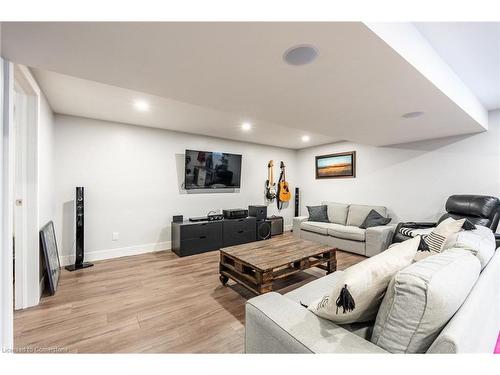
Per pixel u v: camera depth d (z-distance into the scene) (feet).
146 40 3.82
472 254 3.84
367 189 14.60
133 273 9.55
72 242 10.50
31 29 3.45
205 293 7.86
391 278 3.05
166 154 13.19
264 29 3.54
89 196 10.93
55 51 4.10
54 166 10.02
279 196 18.33
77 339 5.46
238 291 8.01
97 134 11.10
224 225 13.43
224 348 5.21
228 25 3.43
